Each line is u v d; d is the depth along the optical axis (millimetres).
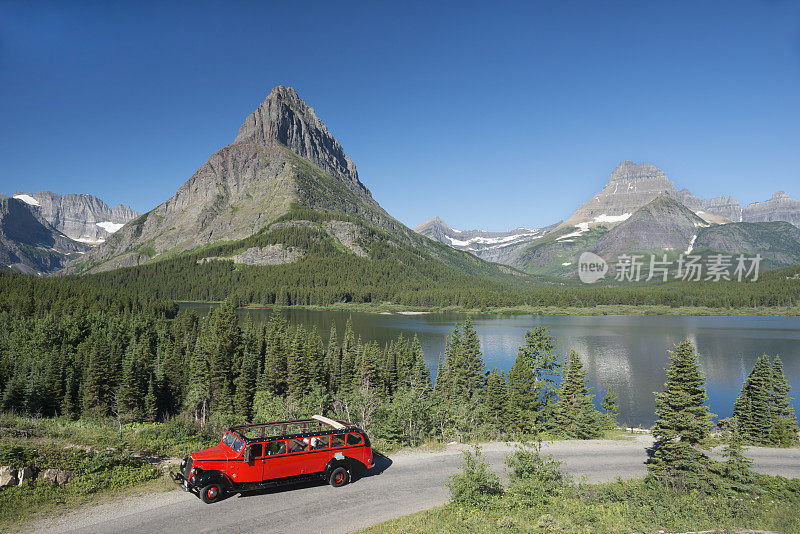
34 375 87375
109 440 30672
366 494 24953
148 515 21406
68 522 20406
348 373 100812
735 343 166125
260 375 103812
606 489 28625
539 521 21547
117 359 98562
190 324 184500
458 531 20266
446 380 96625
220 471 23156
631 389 106938
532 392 72750
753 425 58438
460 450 35781
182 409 96750
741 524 23594
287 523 21078
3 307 180625
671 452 34188
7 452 23906
